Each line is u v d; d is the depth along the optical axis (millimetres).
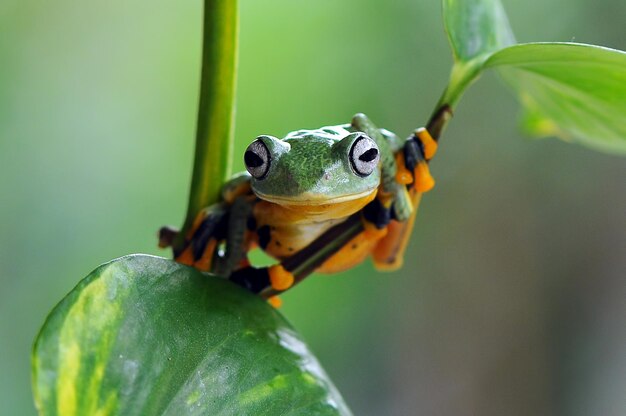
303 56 857
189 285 313
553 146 796
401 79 845
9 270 852
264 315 318
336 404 314
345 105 856
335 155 338
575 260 795
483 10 340
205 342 310
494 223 835
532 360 829
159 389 303
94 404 297
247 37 849
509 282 836
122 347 302
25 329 842
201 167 330
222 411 307
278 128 853
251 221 346
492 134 827
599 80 337
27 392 829
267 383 311
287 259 329
